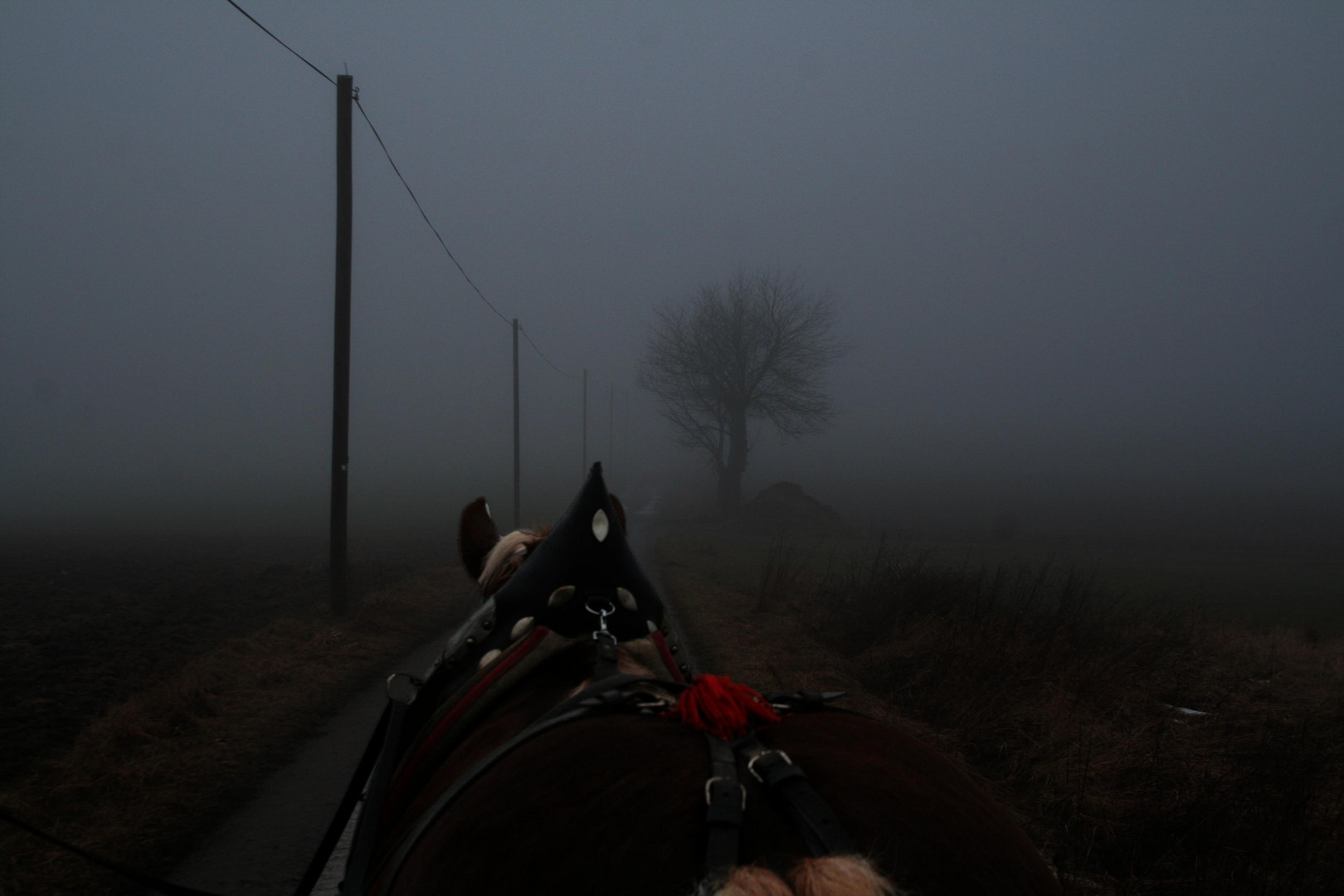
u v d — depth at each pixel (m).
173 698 7.05
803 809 1.25
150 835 4.78
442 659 2.37
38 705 7.16
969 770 5.89
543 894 1.25
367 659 9.41
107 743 6.08
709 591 15.02
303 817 5.12
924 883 1.19
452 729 2.12
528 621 2.21
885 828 1.25
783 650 10.03
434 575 15.80
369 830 1.98
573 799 1.35
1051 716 6.64
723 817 1.20
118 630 10.58
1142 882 4.11
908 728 6.93
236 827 4.96
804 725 1.67
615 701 1.72
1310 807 4.77
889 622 10.70
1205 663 9.51
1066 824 4.89
